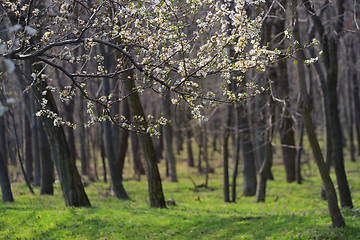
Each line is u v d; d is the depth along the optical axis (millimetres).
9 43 6578
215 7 6359
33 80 7051
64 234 11352
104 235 11508
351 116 38312
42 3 7961
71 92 7035
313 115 27625
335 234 10219
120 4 6961
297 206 18500
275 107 19016
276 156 44719
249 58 6770
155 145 44656
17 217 12477
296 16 10008
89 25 7332
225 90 6590
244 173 24500
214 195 24172
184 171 38469
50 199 18188
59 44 6590
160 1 6402
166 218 13992
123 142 28641
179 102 6914
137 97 15758
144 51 6895
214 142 39094
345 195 14328
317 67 19125
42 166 20516
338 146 14477
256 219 14039
